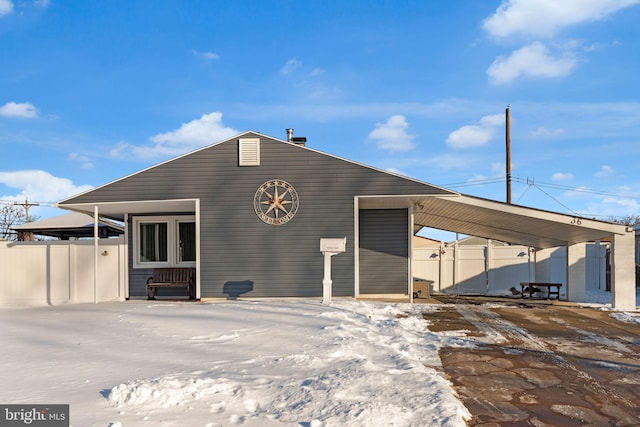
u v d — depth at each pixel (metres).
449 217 17.25
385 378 5.66
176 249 15.59
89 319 10.45
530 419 4.91
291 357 6.61
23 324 9.88
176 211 15.63
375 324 9.83
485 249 20.92
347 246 13.80
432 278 21.14
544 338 9.05
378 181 13.78
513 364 7.03
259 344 7.59
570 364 7.12
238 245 13.95
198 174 14.05
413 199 14.12
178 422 4.21
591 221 13.67
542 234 16.66
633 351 8.08
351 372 5.87
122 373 5.84
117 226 18.19
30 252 14.87
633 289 13.54
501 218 15.08
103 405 4.62
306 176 13.96
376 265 15.73
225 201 14.02
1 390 5.18
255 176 14.04
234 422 4.24
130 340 7.99
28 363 6.39
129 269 15.54
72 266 14.84
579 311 13.19
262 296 13.86
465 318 11.20
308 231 13.90
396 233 15.77
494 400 5.46
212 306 12.23
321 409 4.55
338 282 13.77
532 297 18.42
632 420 4.94
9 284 14.80
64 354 6.94
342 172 13.91
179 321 9.80
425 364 6.91
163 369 6.03
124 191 14.05
